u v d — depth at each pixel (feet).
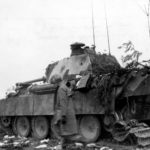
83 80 46.47
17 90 62.75
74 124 37.50
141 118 42.63
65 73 53.42
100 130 45.88
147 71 41.52
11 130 64.90
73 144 38.45
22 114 58.08
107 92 43.60
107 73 45.21
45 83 57.98
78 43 55.93
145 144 38.04
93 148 40.19
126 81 42.55
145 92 40.78
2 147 44.93
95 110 45.06
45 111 52.60
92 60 52.24
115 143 42.98
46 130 54.54
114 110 43.06
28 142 49.24
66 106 37.42
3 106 63.82
